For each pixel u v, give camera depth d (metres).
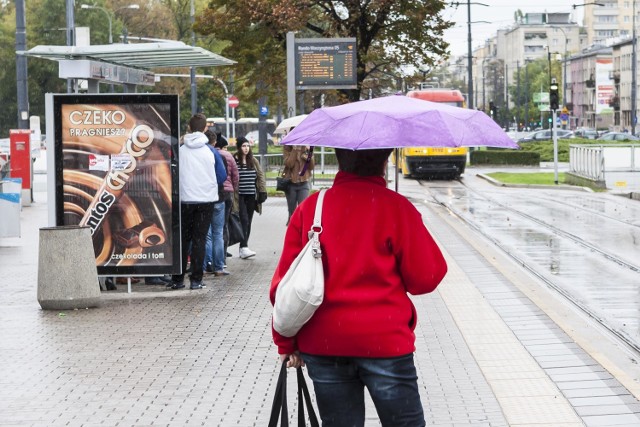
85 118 12.80
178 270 12.98
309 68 30.78
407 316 4.71
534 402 7.54
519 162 58.72
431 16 33.34
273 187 38.62
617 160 48.75
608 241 20.70
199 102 93.94
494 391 7.88
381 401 4.68
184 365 8.93
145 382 8.31
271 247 18.89
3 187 22.95
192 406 7.55
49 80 92.31
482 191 38.50
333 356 4.71
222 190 14.70
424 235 4.75
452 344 9.74
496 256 18.05
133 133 12.80
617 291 14.20
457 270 15.43
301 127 4.95
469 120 4.78
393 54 34.56
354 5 32.81
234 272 15.34
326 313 4.63
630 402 7.51
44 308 11.96
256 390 8.02
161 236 12.94
